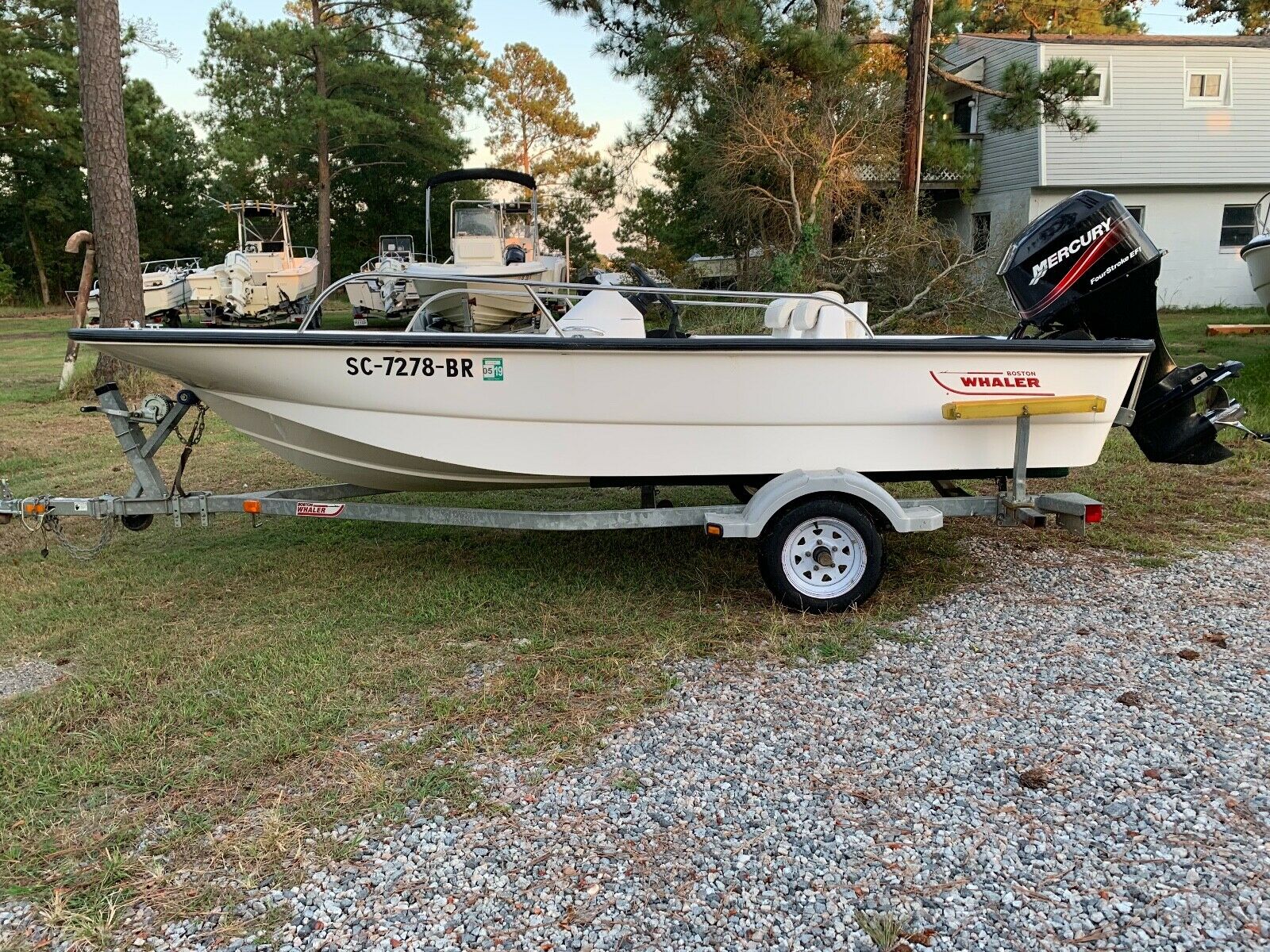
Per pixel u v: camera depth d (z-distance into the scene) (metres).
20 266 33.38
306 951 2.14
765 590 4.42
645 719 3.20
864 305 4.76
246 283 18.20
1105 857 2.41
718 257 16.77
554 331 4.30
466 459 4.09
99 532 5.57
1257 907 2.21
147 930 2.22
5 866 2.45
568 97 34.47
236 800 2.74
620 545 5.14
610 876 2.38
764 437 4.12
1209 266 18.42
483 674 3.55
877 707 3.26
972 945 2.12
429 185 12.20
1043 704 3.25
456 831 2.58
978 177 17.88
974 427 4.25
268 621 4.12
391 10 23.92
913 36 13.43
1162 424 4.59
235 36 22.75
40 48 26.56
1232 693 3.29
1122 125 17.58
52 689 3.49
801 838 2.52
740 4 12.14
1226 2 28.12
